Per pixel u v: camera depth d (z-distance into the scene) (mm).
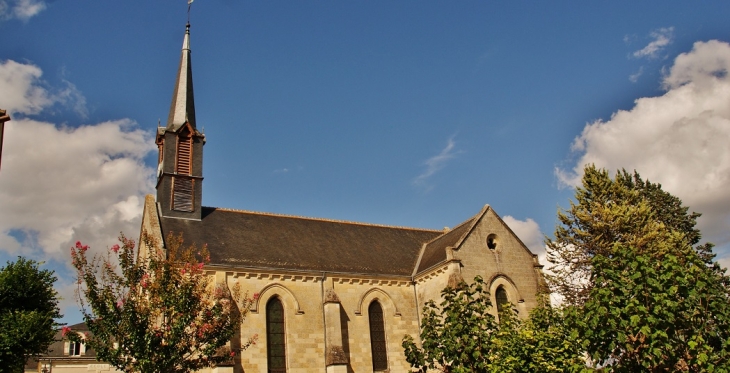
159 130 44438
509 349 22328
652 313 16828
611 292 17688
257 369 34156
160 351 22922
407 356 24531
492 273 40938
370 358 38844
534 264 43156
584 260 47531
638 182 61281
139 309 23344
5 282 42656
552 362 22188
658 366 17328
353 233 47938
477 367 22250
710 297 17266
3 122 21375
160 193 42375
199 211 41969
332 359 36062
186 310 24125
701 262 18094
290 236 43344
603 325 17578
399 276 42438
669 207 59125
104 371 63219
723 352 16453
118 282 24109
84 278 23422
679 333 17328
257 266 36969
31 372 61406
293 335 36531
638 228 46469
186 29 49531
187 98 45906
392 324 40875
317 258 41250
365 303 40438
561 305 29828
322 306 38438
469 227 41750
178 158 42812
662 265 18125
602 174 50688
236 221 42938
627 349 17156
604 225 47125
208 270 35125
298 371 35781
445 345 22875
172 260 25344
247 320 35000
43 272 45750
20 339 39531
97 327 23250
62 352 64750
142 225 41750
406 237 50500
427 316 25125
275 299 37250
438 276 40781
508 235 43219
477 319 22844
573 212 49781
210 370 32000
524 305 41000
